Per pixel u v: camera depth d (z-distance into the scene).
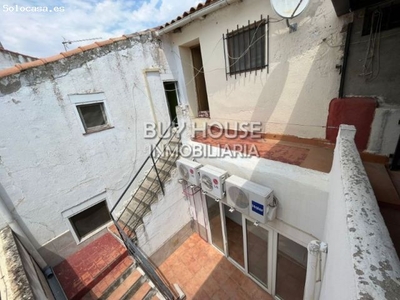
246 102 4.59
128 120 4.81
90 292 3.80
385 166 2.57
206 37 4.69
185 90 6.06
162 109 5.48
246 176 3.27
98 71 4.14
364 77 2.75
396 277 0.65
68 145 3.90
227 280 4.37
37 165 3.56
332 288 1.14
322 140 3.56
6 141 3.19
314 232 2.66
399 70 2.45
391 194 1.93
